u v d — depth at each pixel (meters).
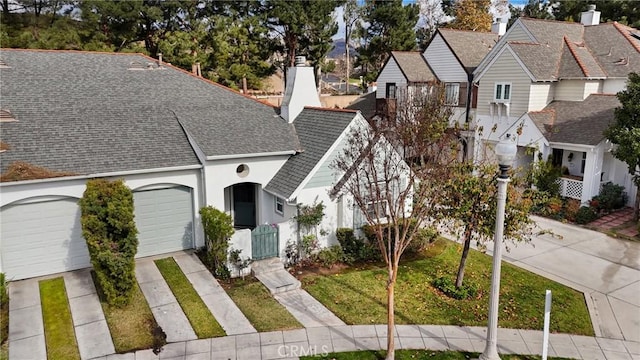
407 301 13.30
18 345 10.87
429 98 24.39
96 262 12.39
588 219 20.17
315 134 17.52
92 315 12.22
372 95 35.62
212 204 16.41
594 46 26.47
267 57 41.69
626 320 12.51
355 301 13.18
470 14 49.91
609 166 22.20
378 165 14.98
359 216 16.58
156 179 15.72
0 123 15.28
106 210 12.39
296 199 15.47
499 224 9.49
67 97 17.61
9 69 17.97
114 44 37.19
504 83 25.09
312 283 14.26
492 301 9.88
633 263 16.12
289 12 40.75
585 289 14.20
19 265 14.20
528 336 11.67
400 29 47.81
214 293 13.51
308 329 11.72
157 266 15.34
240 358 10.49
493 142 26.05
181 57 36.09
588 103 23.30
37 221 14.22
